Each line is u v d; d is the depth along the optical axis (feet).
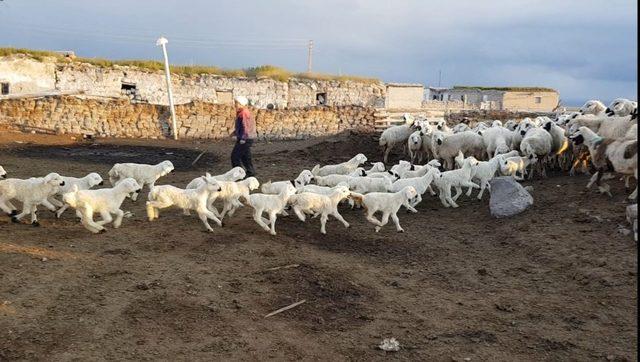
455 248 31.19
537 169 48.11
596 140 37.47
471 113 96.94
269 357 18.20
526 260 28.73
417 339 19.98
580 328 20.88
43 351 17.58
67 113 87.51
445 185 39.91
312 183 42.39
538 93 169.48
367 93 125.39
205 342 18.86
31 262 24.89
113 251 27.35
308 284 24.72
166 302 21.70
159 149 76.48
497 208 36.63
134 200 39.65
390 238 32.91
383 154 70.08
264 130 95.86
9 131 82.28
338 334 20.16
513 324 21.27
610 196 36.55
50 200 33.88
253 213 34.65
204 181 31.86
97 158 65.16
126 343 18.44
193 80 114.73
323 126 99.25
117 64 113.39
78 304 20.99
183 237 30.58
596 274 25.40
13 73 101.65
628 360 18.28
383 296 23.98
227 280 24.49
